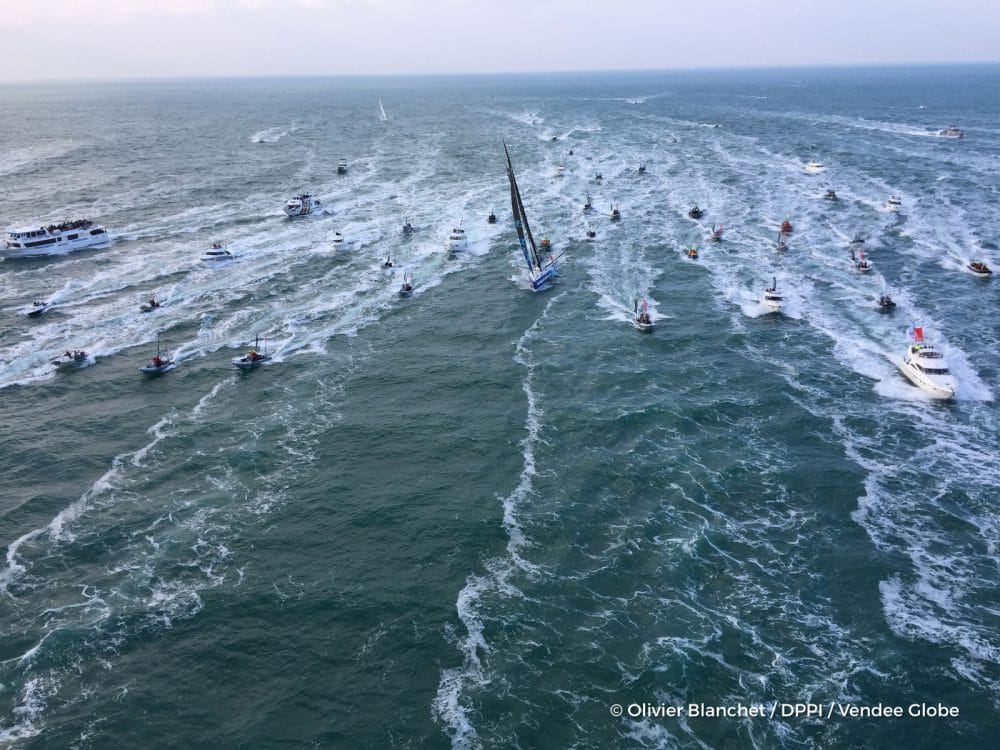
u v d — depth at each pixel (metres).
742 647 46.44
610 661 45.59
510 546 56.38
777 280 112.56
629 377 82.75
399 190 184.75
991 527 57.50
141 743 41.34
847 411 74.81
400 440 71.50
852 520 58.38
